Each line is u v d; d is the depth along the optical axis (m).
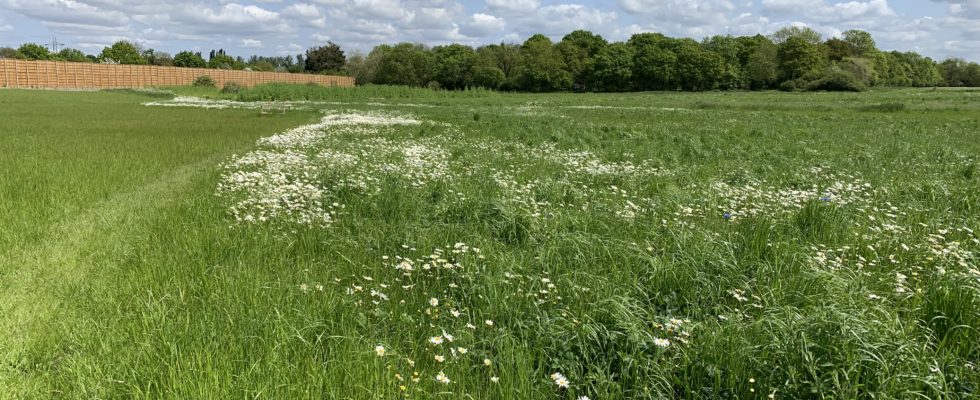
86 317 4.79
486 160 14.76
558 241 6.65
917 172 13.41
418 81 106.75
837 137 22.69
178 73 76.25
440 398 3.76
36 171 10.98
